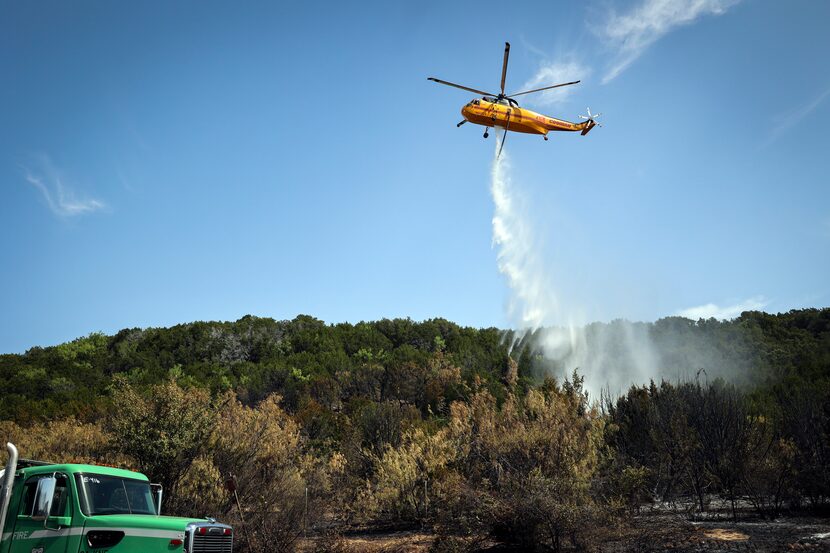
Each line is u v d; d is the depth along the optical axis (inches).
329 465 701.9
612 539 452.8
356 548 514.6
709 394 683.4
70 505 333.1
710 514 534.0
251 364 3686.0
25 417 1596.9
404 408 1310.3
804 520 482.9
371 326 4692.4
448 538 475.8
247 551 500.4
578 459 526.6
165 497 534.3
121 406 570.9
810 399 634.8
